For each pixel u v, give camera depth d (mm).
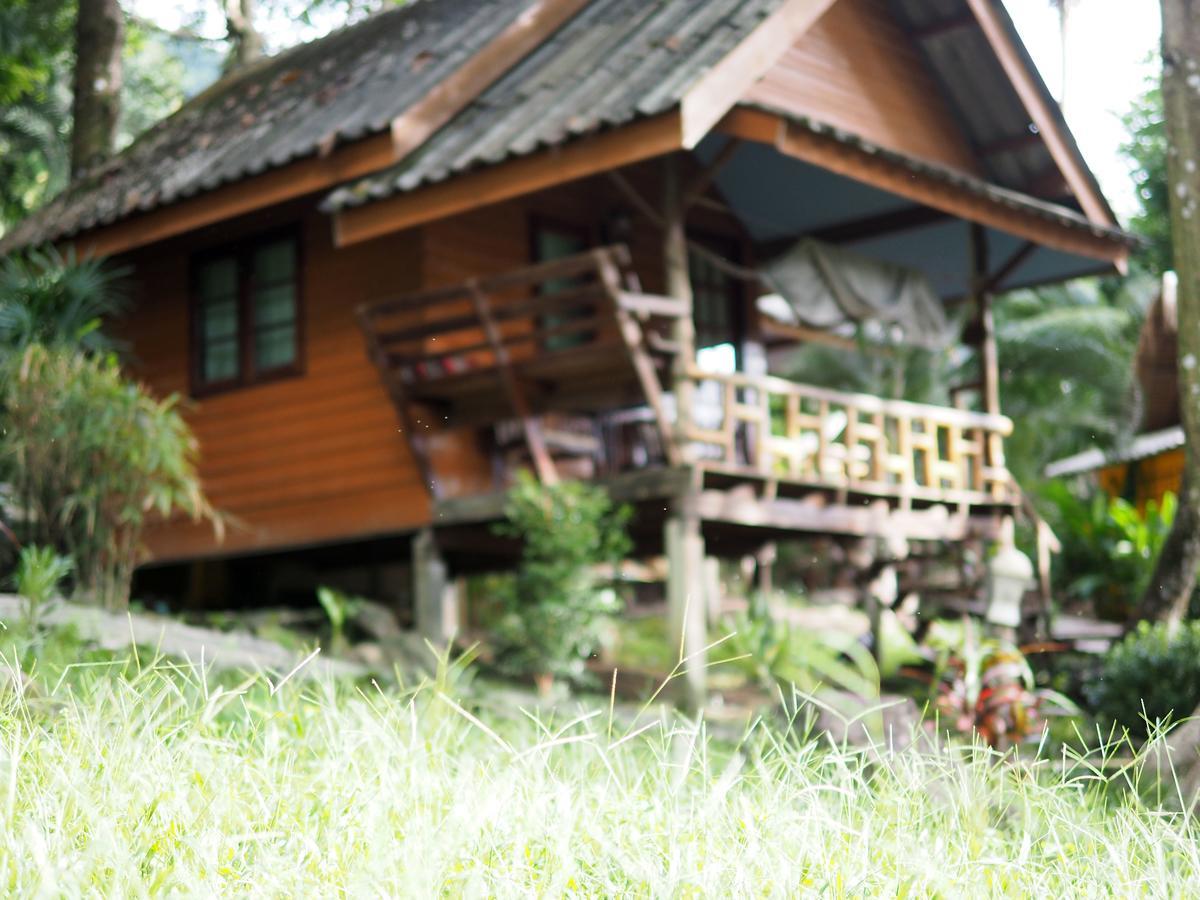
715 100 9234
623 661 12695
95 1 17688
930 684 8469
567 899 2830
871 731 5824
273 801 3086
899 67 12523
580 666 9891
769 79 11312
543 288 11711
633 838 3047
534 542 10047
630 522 10969
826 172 12219
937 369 21141
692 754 3666
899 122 12438
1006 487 12984
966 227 13305
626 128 9156
